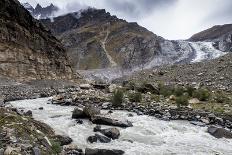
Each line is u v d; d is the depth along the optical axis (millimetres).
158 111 31016
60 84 77812
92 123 25609
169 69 92688
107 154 17078
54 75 86250
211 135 23344
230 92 48000
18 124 16234
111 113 31078
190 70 81875
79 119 27109
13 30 77438
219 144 20969
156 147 19672
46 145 15312
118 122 25047
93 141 19969
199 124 26719
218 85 57406
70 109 33719
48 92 52656
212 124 27203
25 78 72938
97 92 48156
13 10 80125
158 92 47875
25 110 31391
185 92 44812
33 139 15258
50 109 33562
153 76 88500
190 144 20734
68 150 16922
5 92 51875
